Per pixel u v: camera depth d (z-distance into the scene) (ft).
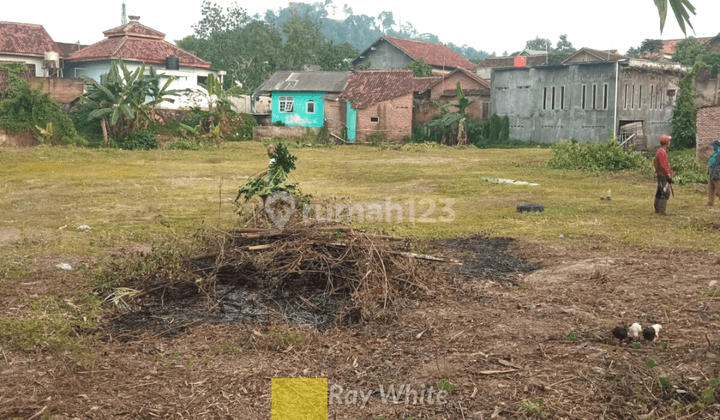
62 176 68.54
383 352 16.85
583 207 45.01
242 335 18.12
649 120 132.05
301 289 21.85
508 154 106.83
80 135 117.80
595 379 14.66
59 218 40.52
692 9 6.53
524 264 27.30
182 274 22.48
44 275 24.31
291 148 124.88
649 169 72.13
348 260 22.29
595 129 127.13
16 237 33.09
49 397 13.92
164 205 46.98
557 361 15.84
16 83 107.96
